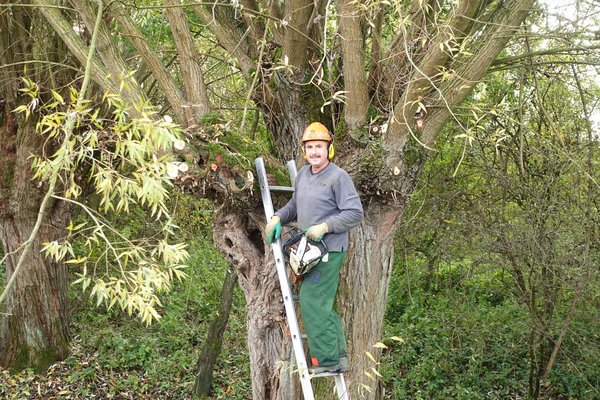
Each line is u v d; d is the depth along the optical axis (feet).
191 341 37.70
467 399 30.53
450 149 31.07
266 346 17.71
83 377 30.81
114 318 38.91
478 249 28.71
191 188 15.97
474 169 30.55
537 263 26.76
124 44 25.05
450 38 13.30
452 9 15.52
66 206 31.32
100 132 10.90
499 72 27.73
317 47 17.69
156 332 37.42
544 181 27.02
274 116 18.44
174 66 29.40
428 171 31.12
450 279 32.94
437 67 14.34
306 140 13.24
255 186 15.92
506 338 32.37
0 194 30.14
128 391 30.71
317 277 13.20
